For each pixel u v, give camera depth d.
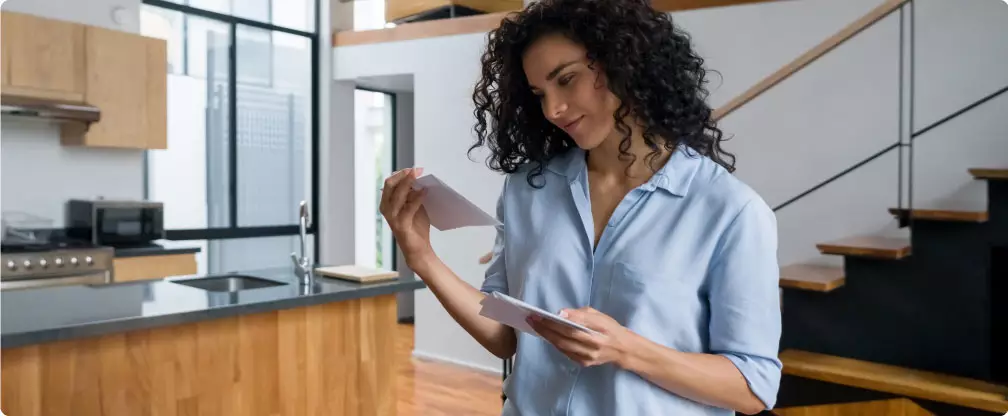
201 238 4.93
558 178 1.18
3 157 3.73
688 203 1.04
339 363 2.51
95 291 2.28
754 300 0.98
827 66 3.56
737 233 0.99
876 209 3.50
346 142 5.48
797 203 3.69
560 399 1.08
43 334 1.72
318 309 2.44
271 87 5.30
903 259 3.12
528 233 1.16
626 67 1.00
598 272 1.07
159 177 4.78
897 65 3.40
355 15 5.57
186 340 2.09
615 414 1.01
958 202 3.34
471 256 4.60
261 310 2.17
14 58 3.46
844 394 3.03
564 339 0.93
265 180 5.30
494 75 1.25
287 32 5.32
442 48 4.66
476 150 4.53
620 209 1.08
